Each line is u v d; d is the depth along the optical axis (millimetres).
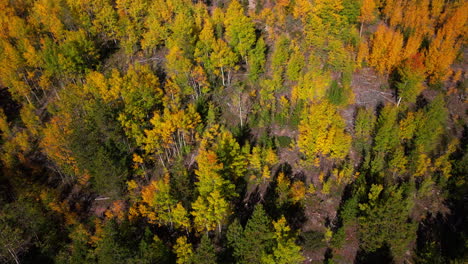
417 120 60906
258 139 66750
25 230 57031
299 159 64250
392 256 52375
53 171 70500
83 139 60312
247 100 72812
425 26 82562
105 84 67000
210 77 74438
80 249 52500
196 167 64812
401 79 67375
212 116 67688
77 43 79750
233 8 79375
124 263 46125
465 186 57844
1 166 68875
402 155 58531
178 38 74812
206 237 45688
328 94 68375
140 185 63625
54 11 85875
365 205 52188
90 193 65688
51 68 77688
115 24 85625
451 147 61469
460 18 79750
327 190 58188
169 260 52781
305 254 53812
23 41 80750
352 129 67250
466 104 71938
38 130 75000
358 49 79125
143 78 68375
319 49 76562
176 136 67188
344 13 80625
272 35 82562
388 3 88500
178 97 68812
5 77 78250
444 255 52688
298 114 66500
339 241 52344
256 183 61938
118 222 57938
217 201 50062
